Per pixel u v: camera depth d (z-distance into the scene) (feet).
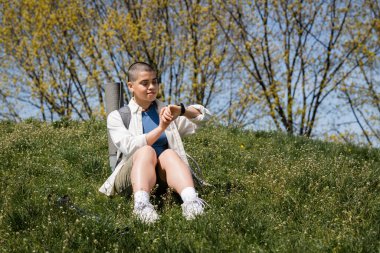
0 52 69.92
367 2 68.03
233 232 13.24
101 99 71.97
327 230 13.80
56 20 65.77
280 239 12.95
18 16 69.67
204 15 68.03
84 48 67.15
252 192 17.52
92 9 69.87
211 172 21.18
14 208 14.90
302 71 70.18
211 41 68.69
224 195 16.98
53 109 70.74
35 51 65.36
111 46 66.54
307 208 15.19
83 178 20.01
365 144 30.27
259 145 28.17
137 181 14.73
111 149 20.56
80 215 14.33
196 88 68.44
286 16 68.80
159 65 70.79
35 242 12.83
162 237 12.56
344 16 68.80
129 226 13.43
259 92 70.69
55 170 20.63
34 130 28.53
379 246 12.41
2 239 12.92
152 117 16.44
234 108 71.77
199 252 11.94
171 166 15.21
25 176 19.33
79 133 28.37
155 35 68.44
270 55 70.90
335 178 18.57
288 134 31.48
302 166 20.20
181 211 15.08
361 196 16.12
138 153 15.26
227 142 27.81
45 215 14.28
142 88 15.92
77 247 12.44
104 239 12.66
